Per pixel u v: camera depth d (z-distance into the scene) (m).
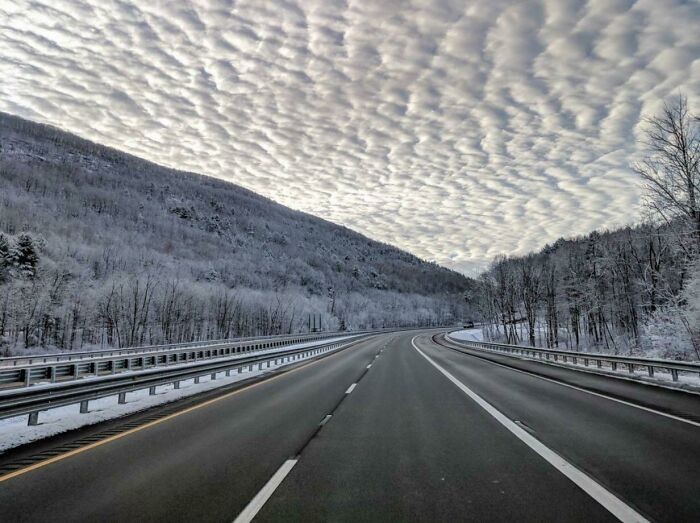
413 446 7.16
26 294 63.38
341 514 4.38
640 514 4.23
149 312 85.50
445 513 4.37
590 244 63.38
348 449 7.00
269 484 5.31
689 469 5.64
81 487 5.23
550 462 6.09
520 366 23.22
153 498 4.85
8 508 4.58
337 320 131.25
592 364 23.95
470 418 9.51
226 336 103.62
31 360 30.80
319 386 15.66
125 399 12.20
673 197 25.98
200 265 134.62
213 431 8.41
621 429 8.08
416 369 21.98
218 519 4.27
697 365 13.52
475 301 132.25
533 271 74.69
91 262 90.88
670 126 25.81
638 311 45.00
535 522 4.11
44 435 8.12
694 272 25.97
